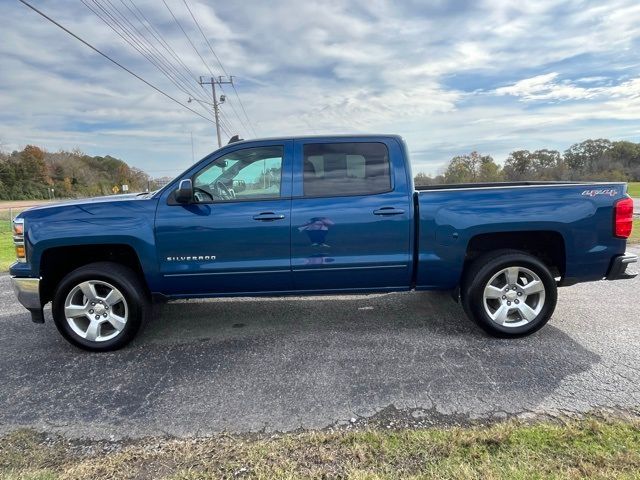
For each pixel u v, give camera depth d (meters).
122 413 2.87
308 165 3.87
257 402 2.95
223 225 3.74
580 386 3.01
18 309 5.30
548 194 3.78
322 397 2.98
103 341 3.86
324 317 4.62
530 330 3.87
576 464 2.16
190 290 3.93
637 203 24.89
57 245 3.72
